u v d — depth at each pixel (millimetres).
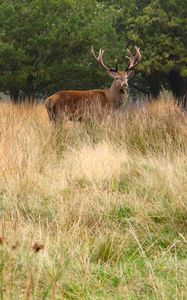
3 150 25031
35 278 13156
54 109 40281
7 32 75438
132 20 92312
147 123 30391
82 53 79812
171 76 99438
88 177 22688
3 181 21953
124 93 41625
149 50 90062
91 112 37219
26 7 75312
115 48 83438
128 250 16203
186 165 23172
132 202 19672
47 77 76625
